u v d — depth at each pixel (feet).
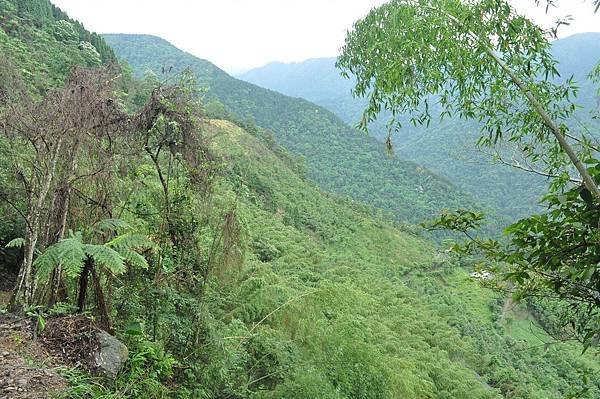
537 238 6.22
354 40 10.12
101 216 14.67
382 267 100.22
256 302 19.99
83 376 10.07
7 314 12.21
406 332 41.14
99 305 12.82
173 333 14.55
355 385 15.26
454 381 32.19
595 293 6.49
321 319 17.71
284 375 15.43
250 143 169.58
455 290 92.68
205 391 14.02
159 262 15.19
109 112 14.39
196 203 16.58
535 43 8.28
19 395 8.89
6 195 16.52
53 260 11.23
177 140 15.49
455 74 8.65
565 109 8.99
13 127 13.41
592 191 5.88
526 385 48.47
